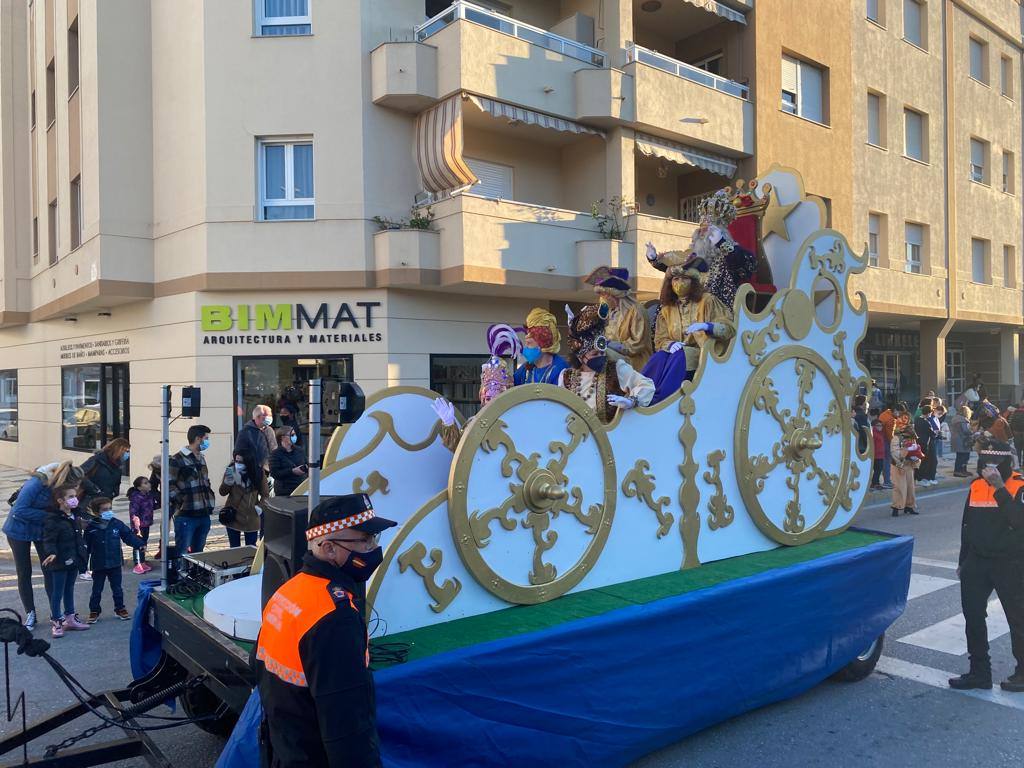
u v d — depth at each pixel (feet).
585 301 48.21
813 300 18.61
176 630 12.73
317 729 7.29
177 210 41.96
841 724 15.19
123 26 42.73
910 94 68.18
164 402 15.64
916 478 50.57
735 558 16.17
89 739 14.88
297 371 41.27
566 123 44.21
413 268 39.60
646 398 14.37
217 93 40.22
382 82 39.88
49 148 55.57
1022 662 16.83
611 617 11.89
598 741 11.47
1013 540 16.62
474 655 10.27
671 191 56.39
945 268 71.51
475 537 11.91
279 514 10.72
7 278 62.44
